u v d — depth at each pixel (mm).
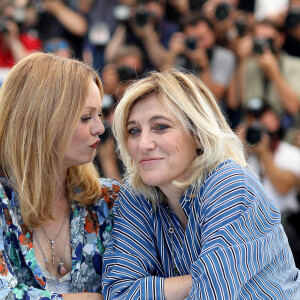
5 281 1933
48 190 2057
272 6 4676
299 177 3877
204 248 1893
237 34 4258
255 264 1887
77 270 2107
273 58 4145
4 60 4605
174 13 4590
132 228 2111
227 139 2104
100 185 2248
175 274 2092
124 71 3902
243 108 4234
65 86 2020
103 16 4719
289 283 2029
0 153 2080
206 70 4219
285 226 3492
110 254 2078
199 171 2027
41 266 2086
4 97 2059
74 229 2139
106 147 3588
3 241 2018
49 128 2012
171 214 2125
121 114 2057
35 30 4863
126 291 1990
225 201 1930
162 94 2008
